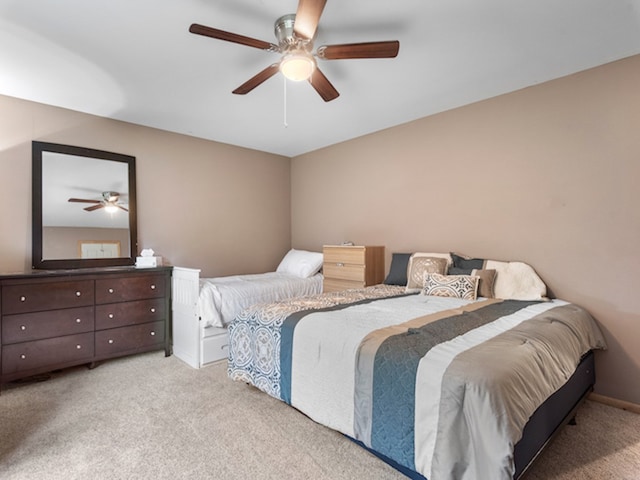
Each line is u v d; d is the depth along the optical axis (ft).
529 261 8.72
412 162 11.23
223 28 6.30
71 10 5.72
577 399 6.12
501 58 7.39
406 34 6.49
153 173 11.60
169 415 6.66
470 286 8.29
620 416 6.87
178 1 5.54
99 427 6.24
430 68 7.80
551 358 4.91
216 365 9.48
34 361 8.13
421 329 5.49
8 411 6.88
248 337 7.32
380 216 12.21
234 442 5.76
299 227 15.55
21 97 9.12
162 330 10.23
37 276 8.16
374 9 5.77
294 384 6.15
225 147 13.58
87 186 10.19
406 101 9.64
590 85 7.80
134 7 5.68
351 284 11.51
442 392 4.07
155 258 10.47
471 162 9.81
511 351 4.48
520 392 3.96
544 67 7.79
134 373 8.86
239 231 13.98
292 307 7.23
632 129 7.27
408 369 4.50
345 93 9.11
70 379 8.45
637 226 7.21
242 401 7.25
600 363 7.63
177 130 11.97
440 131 10.49
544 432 4.60
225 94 9.07
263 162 14.88
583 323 6.86
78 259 9.95
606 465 5.23
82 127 10.17
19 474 4.97
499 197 9.27
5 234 8.93
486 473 3.57
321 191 14.46
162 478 4.90
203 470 5.06
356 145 12.98
